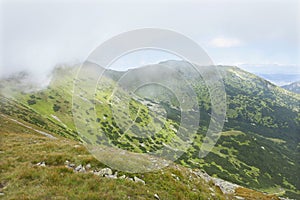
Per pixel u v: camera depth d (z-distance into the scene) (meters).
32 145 19.70
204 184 16.52
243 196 22.02
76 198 10.59
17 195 10.70
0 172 13.55
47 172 12.68
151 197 11.96
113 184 11.91
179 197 12.98
